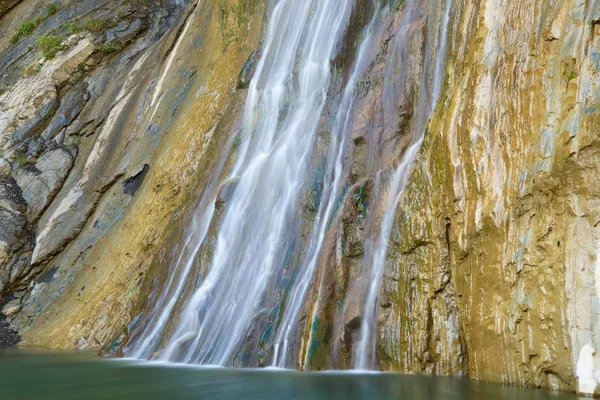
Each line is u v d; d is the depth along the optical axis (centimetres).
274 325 920
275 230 1095
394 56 1091
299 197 1095
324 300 873
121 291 1451
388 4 1220
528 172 688
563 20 703
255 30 1720
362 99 1124
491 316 696
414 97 1008
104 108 2234
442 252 779
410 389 666
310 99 1303
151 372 906
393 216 888
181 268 1254
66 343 1428
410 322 782
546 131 682
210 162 1468
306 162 1153
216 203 1255
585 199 625
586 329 598
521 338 659
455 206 768
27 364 1102
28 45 2662
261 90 1469
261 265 1065
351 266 899
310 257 971
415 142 959
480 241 727
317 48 1352
